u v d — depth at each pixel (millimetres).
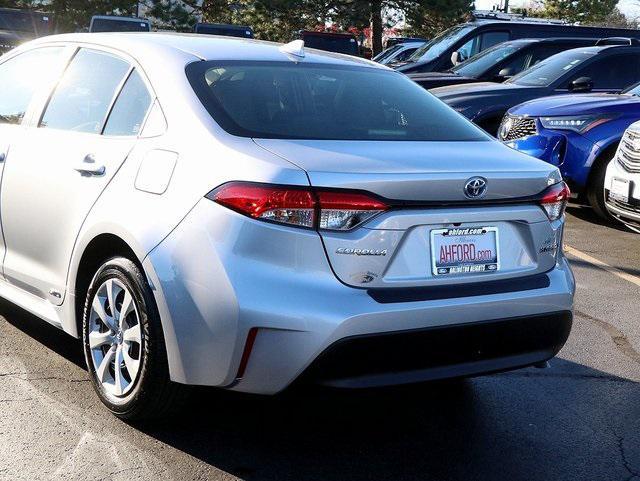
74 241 3895
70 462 3342
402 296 3270
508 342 3568
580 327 5461
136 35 4391
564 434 3854
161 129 3688
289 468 3416
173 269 3305
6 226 4531
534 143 9133
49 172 4168
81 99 4293
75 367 4316
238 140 3447
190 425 3736
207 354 3232
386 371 3281
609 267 7121
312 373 3164
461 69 14102
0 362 4332
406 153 3518
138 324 3494
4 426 3609
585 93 10109
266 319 3107
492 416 4020
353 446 3643
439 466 3500
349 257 3195
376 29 36656
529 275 3650
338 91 4047
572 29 16188
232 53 4117
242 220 3180
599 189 8859
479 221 3482
